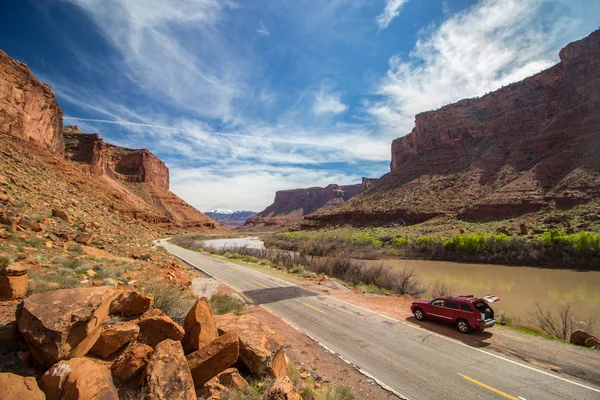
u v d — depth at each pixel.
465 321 10.71
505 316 13.51
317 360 8.41
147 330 4.91
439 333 10.72
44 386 3.25
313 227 109.06
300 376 7.07
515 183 70.19
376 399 6.54
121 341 4.44
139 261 15.45
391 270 25.33
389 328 11.20
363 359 8.54
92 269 9.95
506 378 7.49
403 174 110.50
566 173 63.25
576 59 86.44
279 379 4.76
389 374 7.68
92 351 4.24
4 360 3.63
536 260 36.34
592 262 32.94
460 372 7.81
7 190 16.77
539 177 67.25
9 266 5.39
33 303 3.99
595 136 66.69
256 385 5.13
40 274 7.33
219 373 4.88
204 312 5.48
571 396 6.69
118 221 33.19
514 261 37.91
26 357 3.65
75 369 3.38
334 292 17.23
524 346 9.55
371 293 18.12
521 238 42.38
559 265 34.53
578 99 81.00
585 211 49.00
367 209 95.38
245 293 16.19
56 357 3.54
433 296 19.77
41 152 49.94
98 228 20.94
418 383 7.24
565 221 48.72
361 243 55.22
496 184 77.50
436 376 7.59
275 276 22.03
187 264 26.06
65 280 7.47
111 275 9.95
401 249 49.09
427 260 43.38
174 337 4.97
